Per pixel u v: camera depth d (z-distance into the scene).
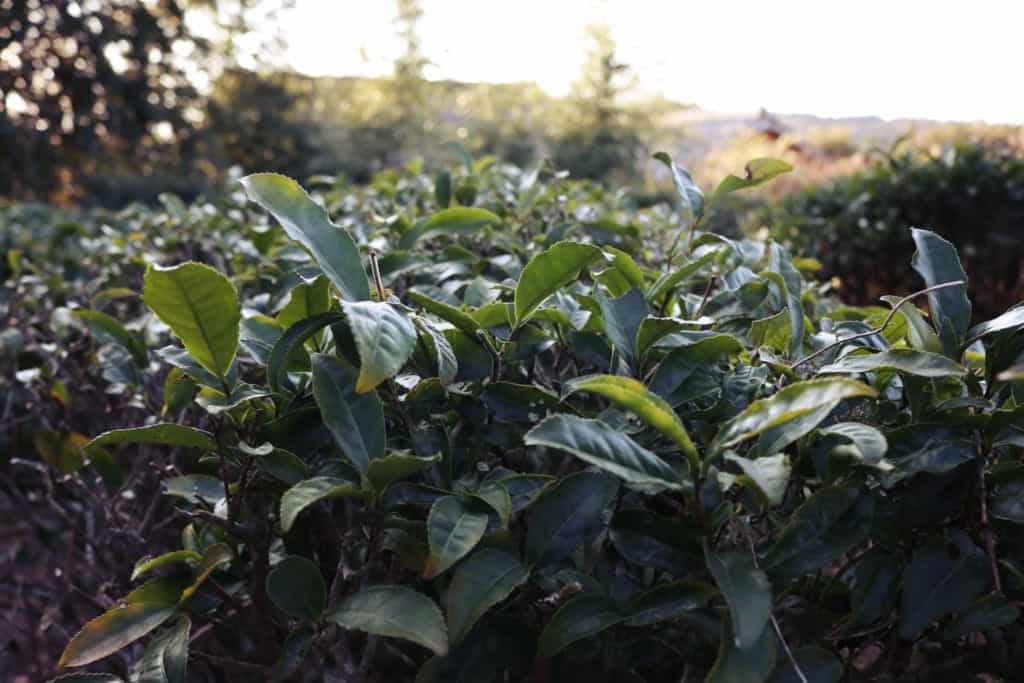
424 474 1.32
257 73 24.48
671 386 1.36
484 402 1.38
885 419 1.37
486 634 1.21
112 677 1.26
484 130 22.75
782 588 1.10
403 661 1.44
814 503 1.11
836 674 1.09
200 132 21.92
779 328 1.63
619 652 1.24
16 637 2.65
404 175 4.29
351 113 25.39
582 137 21.89
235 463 1.39
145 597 1.36
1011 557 1.22
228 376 1.36
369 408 1.24
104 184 19.94
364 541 1.32
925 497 1.19
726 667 0.98
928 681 1.26
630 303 1.49
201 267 1.14
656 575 1.29
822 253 7.78
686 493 1.07
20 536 2.89
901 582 1.18
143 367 2.17
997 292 7.86
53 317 2.95
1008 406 1.28
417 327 1.32
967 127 14.12
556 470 1.56
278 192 1.29
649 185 16.25
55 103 19.91
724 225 10.32
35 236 5.86
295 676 1.33
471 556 1.15
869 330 1.65
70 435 2.65
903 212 7.54
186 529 1.67
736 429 1.05
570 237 2.69
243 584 1.46
